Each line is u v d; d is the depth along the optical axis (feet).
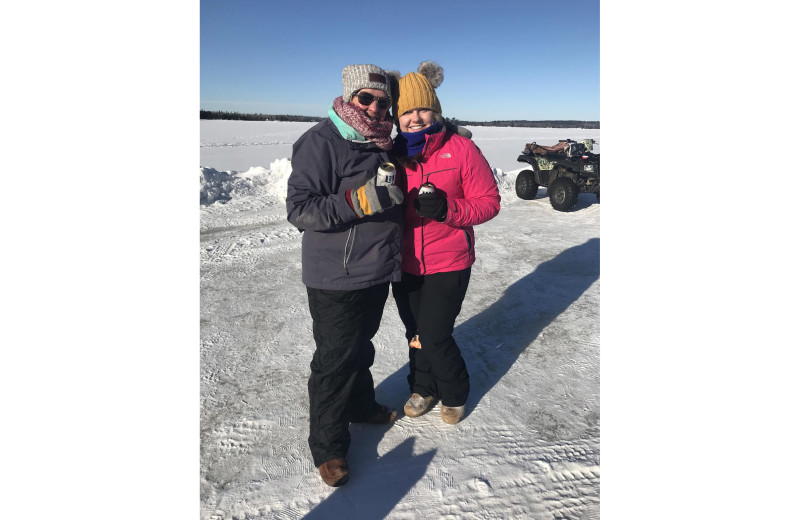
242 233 20.65
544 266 16.16
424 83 6.09
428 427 7.54
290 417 7.92
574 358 9.84
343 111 5.42
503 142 109.19
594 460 6.79
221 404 8.29
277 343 10.68
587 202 28.60
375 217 5.73
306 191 5.43
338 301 5.84
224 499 6.12
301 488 6.33
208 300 13.24
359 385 7.06
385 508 5.98
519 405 8.18
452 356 7.19
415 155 6.27
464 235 6.70
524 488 6.28
